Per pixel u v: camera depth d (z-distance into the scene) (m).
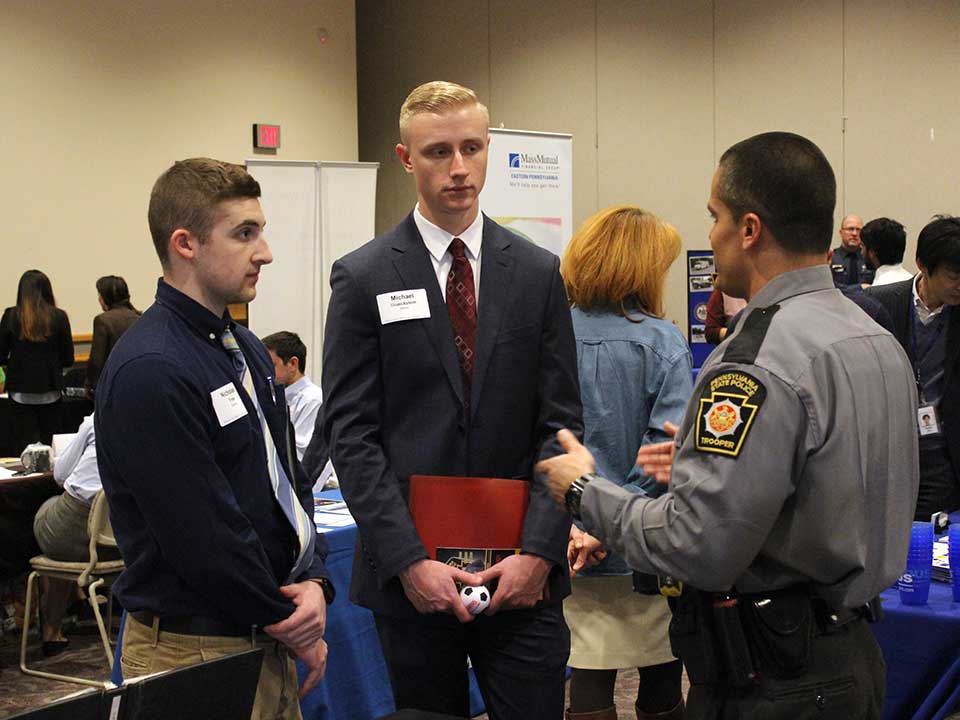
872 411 1.46
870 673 1.54
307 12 8.73
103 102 7.62
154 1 7.84
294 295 6.19
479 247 1.98
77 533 3.98
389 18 9.51
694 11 8.12
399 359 1.93
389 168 9.65
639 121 8.35
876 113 7.57
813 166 1.50
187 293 1.74
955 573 2.20
